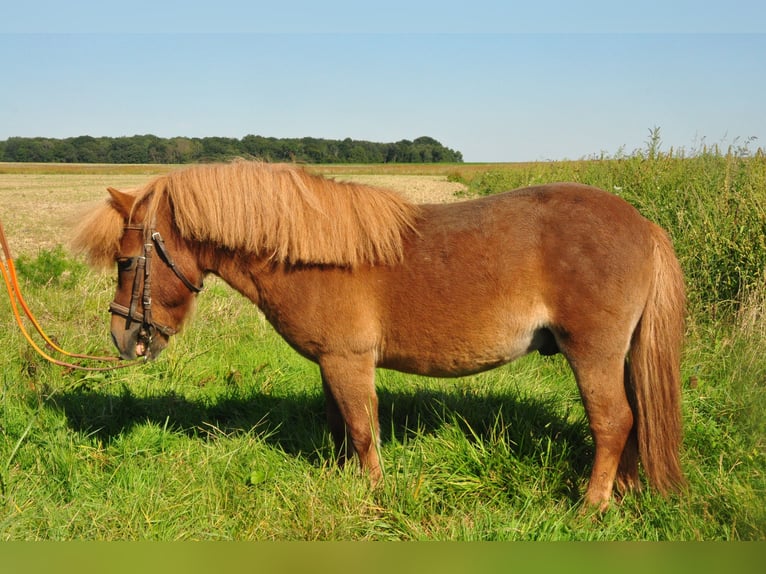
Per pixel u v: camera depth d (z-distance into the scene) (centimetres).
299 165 371
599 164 1123
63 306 678
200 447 404
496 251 320
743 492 325
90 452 395
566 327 316
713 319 564
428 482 351
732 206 629
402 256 331
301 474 369
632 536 309
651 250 323
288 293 346
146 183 367
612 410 319
